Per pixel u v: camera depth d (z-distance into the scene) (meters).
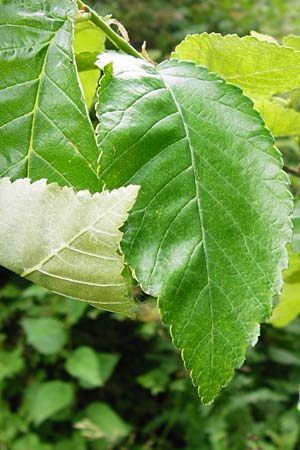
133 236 0.22
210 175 0.23
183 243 0.23
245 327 0.23
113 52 0.25
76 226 0.22
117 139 0.23
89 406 1.28
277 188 0.23
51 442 1.30
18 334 1.37
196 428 1.27
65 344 1.28
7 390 1.33
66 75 0.23
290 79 0.28
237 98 0.24
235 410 1.25
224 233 0.23
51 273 0.23
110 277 0.22
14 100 0.23
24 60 0.23
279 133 0.38
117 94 0.23
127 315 0.23
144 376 1.27
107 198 0.22
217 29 1.71
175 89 0.24
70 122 0.23
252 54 0.27
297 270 0.37
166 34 1.57
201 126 0.23
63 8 0.24
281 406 1.34
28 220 0.22
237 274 0.23
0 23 0.23
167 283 0.22
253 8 1.73
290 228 0.23
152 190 0.23
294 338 1.36
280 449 1.21
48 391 1.24
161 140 0.23
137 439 1.37
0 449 1.22
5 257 0.23
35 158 0.22
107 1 1.50
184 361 0.22
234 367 0.23
